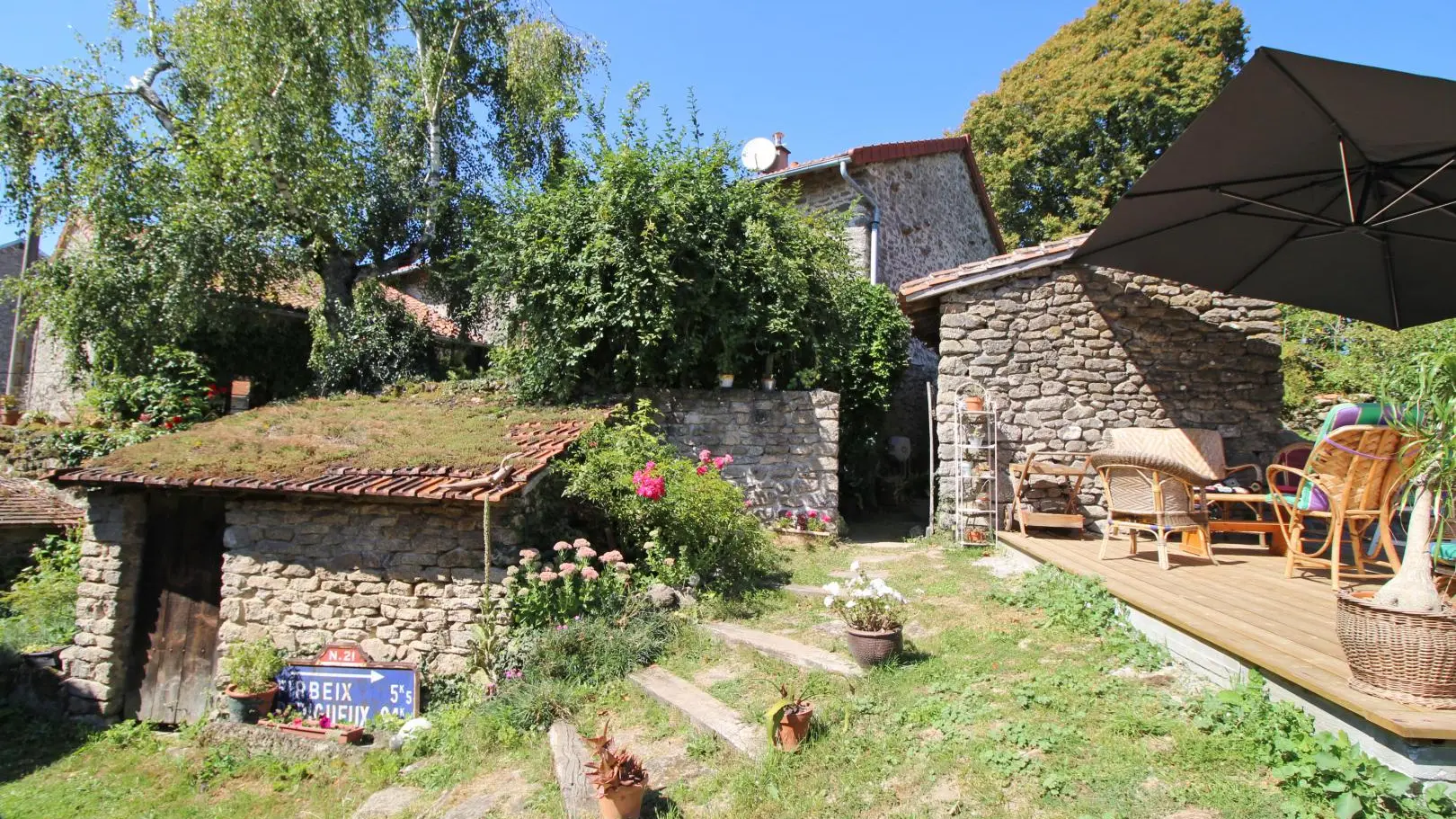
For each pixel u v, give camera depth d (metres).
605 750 3.45
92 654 7.29
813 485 8.56
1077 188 19.25
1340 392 10.13
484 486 5.92
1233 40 18.55
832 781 3.38
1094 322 7.74
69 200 10.41
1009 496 7.70
